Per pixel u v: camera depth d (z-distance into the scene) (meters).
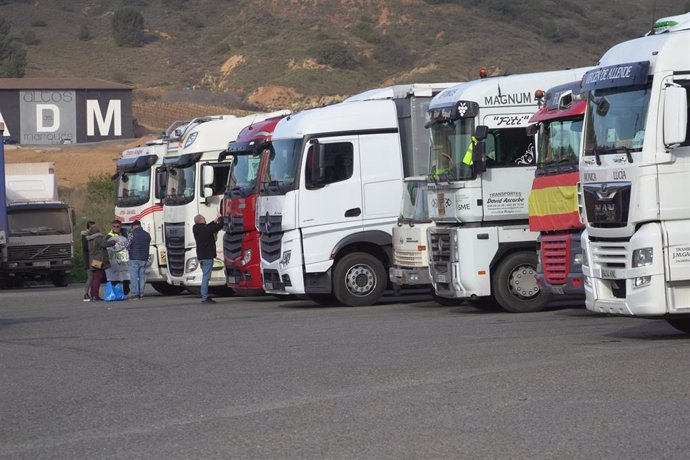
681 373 13.38
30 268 44.16
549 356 15.27
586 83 16.91
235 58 163.38
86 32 185.38
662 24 16.45
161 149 35.50
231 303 29.94
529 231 22.75
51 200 46.47
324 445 10.11
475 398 12.20
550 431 10.37
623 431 10.27
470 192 22.59
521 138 22.77
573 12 159.75
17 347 19.34
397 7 167.62
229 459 9.70
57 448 10.42
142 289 33.94
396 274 25.31
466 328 19.66
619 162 16.17
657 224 15.85
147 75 168.00
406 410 11.66
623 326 19.09
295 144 26.33
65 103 116.44
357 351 16.83
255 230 28.89
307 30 168.75
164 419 11.70
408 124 26.55
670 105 15.47
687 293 15.91
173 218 33.06
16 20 193.25
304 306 27.34
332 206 26.16
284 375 14.55
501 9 160.88
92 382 14.67
